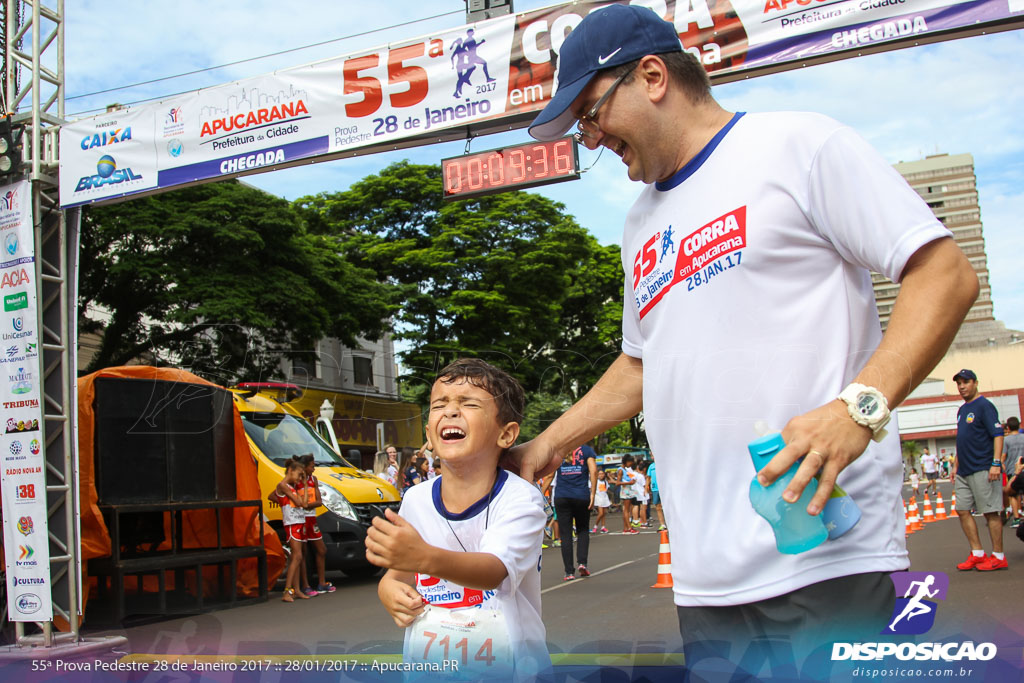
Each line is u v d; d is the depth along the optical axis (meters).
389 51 5.64
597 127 1.76
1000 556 7.04
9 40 6.45
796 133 1.56
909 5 4.46
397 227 23.25
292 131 5.82
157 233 16.39
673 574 1.72
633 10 1.71
